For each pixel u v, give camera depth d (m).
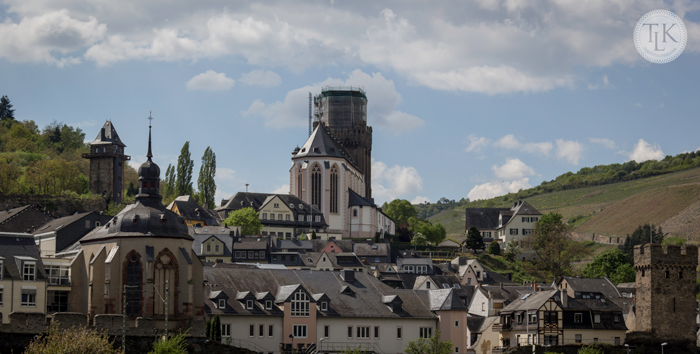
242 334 116.31
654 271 140.12
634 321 148.50
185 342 100.12
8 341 89.69
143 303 108.38
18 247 106.25
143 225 111.25
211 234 196.00
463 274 195.88
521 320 132.38
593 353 117.50
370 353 121.62
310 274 131.25
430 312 129.50
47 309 109.62
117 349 93.06
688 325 139.88
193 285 112.81
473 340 136.88
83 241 113.69
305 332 119.69
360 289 130.88
